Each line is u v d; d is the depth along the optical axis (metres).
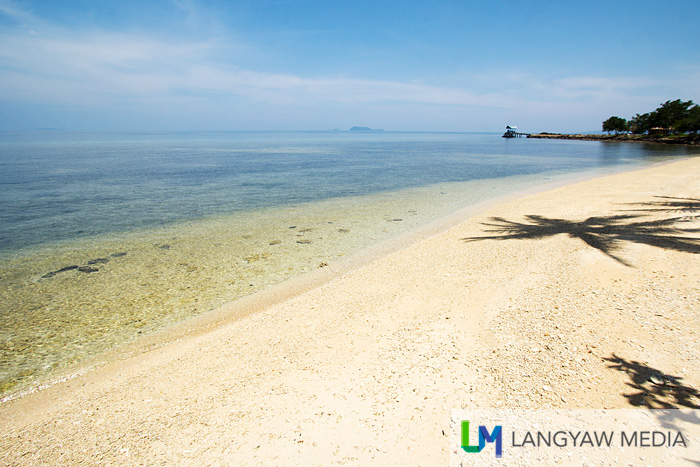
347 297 8.66
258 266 11.32
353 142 124.75
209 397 5.27
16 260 11.90
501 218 16.03
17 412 5.46
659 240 10.89
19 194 23.34
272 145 96.12
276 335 7.05
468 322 6.89
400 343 6.33
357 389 5.15
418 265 10.61
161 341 7.33
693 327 5.88
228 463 4.01
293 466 3.92
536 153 66.19
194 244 13.51
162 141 120.56
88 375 6.33
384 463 3.89
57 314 8.53
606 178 28.69
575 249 10.83
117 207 19.84
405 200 21.81
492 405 4.61
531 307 7.24
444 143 119.06
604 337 5.86
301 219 17.25
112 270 11.09
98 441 4.57
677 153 60.47
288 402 4.98
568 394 4.66
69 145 87.12
